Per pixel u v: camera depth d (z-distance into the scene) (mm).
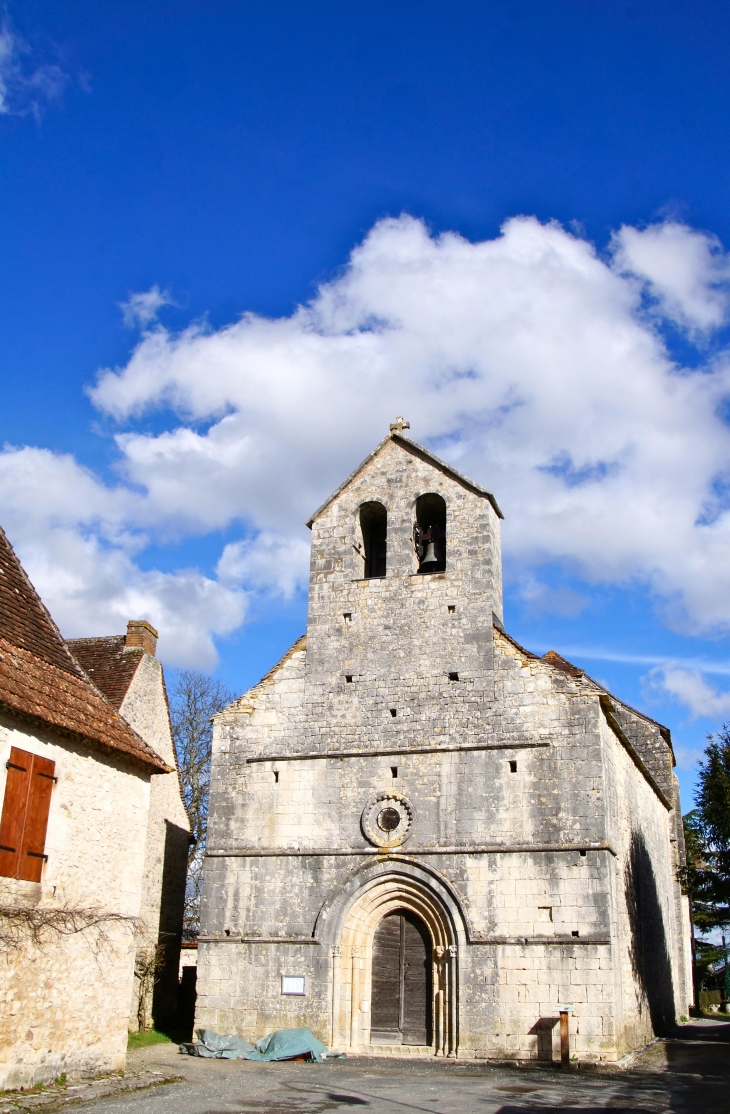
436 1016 24000
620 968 24359
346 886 25391
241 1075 20250
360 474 29797
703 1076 20953
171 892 31938
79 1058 17703
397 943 25281
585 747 24578
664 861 36500
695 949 54188
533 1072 21453
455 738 25781
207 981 25672
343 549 29000
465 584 27281
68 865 18016
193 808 43062
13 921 16156
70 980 17641
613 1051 22125
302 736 27219
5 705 16453
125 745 19969
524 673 25766
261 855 26391
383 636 27547
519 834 24422
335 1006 24547
